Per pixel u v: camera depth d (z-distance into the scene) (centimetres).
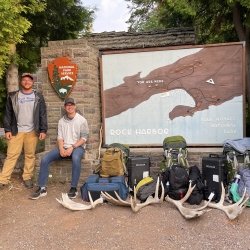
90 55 710
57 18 891
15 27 690
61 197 621
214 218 501
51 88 715
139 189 585
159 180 579
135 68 734
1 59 702
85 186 590
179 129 720
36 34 912
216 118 704
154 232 471
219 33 1146
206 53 703
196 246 436
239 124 695
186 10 976
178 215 516
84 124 655
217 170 575
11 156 674
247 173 564
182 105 717
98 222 504
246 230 472
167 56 719
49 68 709
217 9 1027
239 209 503
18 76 880
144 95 732
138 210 534
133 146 736
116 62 741
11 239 466
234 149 599
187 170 598
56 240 461
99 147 738
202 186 570
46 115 686
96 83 745
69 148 641
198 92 709
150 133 732
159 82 725
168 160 624
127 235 465
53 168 707
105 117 748
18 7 709
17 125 674
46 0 836
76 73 697
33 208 571
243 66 688
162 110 726
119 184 579
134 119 738
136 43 976
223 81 698
